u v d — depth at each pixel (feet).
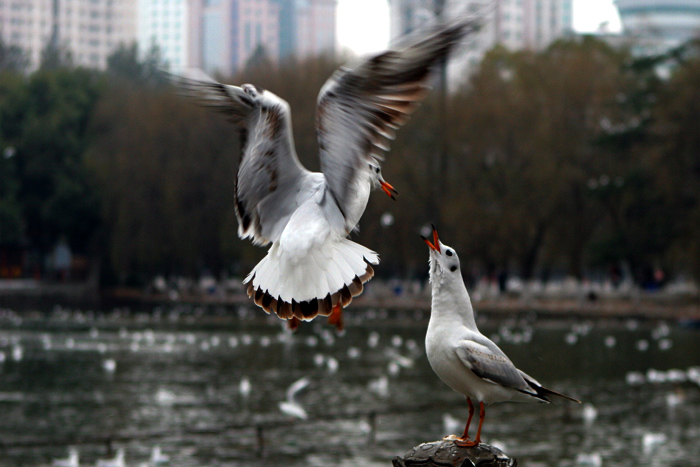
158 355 122.83
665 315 185.98
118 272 252.01
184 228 223.51
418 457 24.57
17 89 279.69
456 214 195.31
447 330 26.07
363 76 18.20
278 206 21.35
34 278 302.25
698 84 179.11
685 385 100.27
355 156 18.81
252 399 88.38
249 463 63.26
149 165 228.43
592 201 199.21
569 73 195.93
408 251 204.44
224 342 140.67
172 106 230.68
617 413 84.23
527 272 207.62
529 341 144.66
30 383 97.30
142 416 79.56
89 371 106.52
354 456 65.67
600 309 194.59
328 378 102.58
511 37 577.43
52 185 271.69
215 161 225.35
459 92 209.77
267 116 20.85
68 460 61.21
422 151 207.62
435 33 17.48
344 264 19.83
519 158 199.21
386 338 148.56
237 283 286.46
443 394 91.91
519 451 68.39
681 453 68.28
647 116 188.75
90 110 281.33
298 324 20.77
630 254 186.19
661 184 179.32
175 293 237.66
